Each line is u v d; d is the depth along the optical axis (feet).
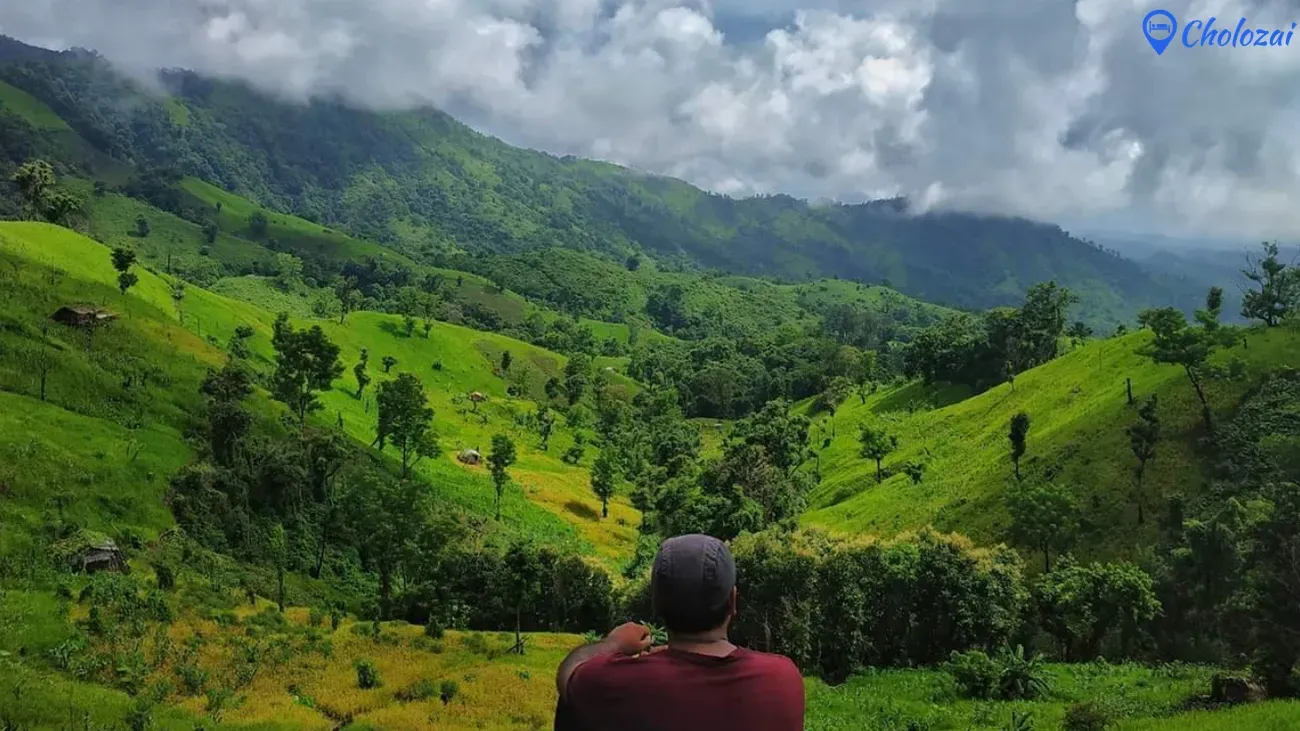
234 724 109.91
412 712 127.95
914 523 305.53
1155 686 134.62
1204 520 221.25
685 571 11.56
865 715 126.00
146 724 100.17
